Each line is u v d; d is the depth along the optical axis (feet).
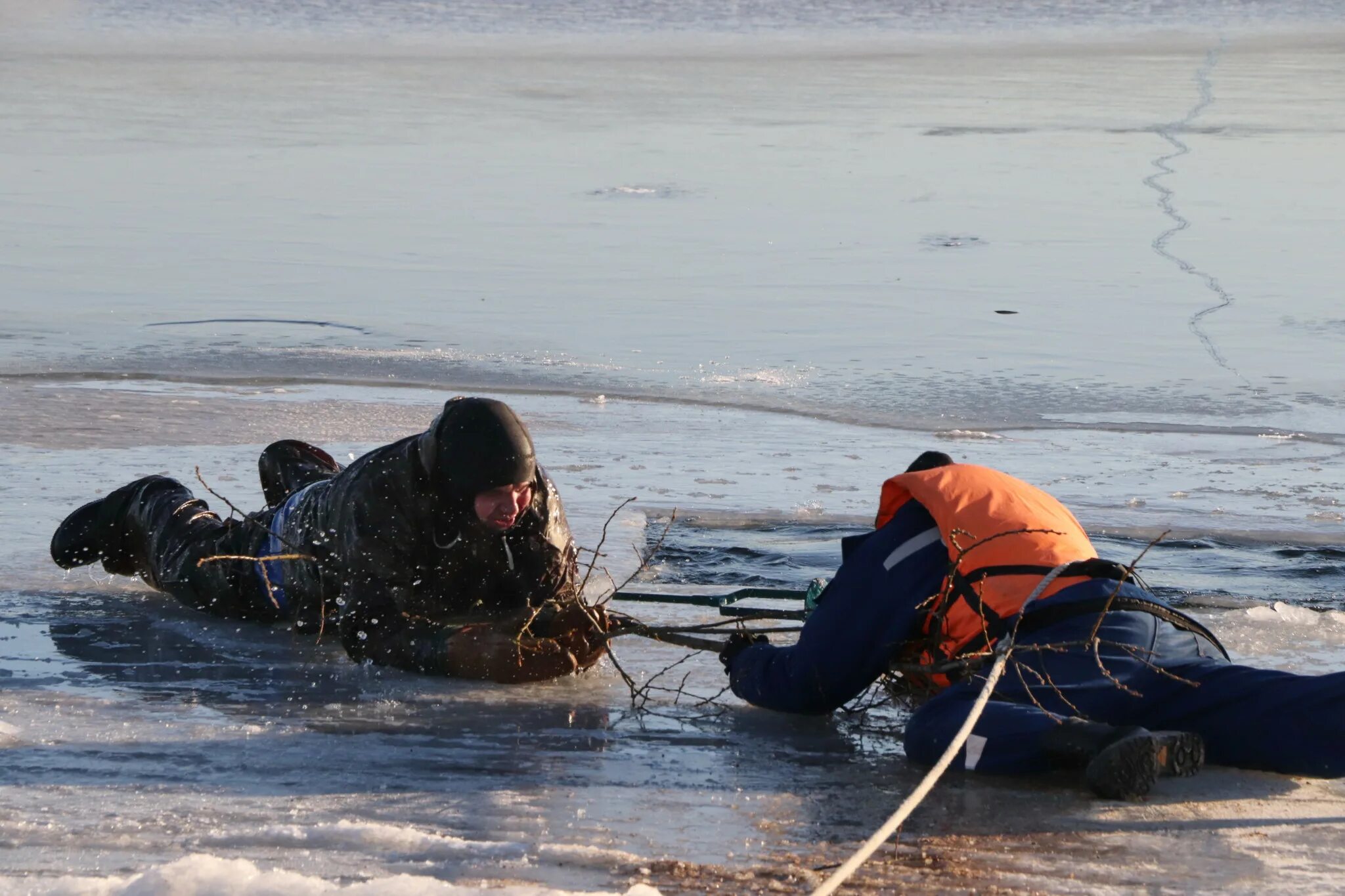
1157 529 73.92
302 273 141.38
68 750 46.85
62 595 64.34
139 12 417.90
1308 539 72.28
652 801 43.52
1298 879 38.27
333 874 37.60
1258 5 434.30
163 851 39.01
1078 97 273.95
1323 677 44.42
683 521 74.79
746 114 253.03
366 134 231.50
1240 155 211.00
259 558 56.39
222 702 52.06
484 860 38.55
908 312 127.24
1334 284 137.49
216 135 229.66
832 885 34.06
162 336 116.78
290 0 436.76
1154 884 37.88
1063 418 96.99
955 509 47.60
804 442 90.74
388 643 54.80
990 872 38.47
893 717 51.85
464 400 52.03
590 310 127.44
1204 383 105.60
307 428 91.20
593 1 437.58
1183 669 45.52
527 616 54.54
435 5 432.66
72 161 204.64
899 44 366.02
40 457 83.82
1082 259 148.66
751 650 51.83
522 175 195.62
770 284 138.10
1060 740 42.83
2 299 129.39
